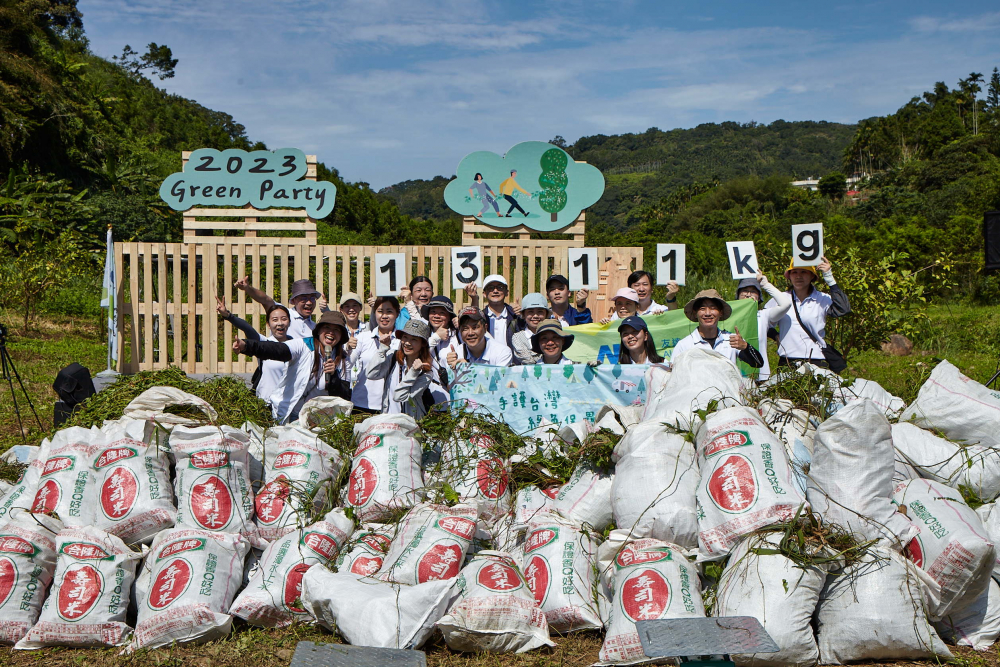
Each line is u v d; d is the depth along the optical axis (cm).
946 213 4634
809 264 727
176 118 6306
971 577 429
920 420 548
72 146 3195
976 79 10400
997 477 505
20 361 1284
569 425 546
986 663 427
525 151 1052
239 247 1063
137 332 1068
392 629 420
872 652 423
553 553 476
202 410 564
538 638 443
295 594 463
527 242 1059
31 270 1692
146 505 496
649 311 809
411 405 616
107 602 453
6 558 457
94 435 529
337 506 535
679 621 365
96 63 6412
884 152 10200
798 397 547
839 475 455
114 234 2709
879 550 437
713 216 7456
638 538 466
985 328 1638
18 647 442
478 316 630
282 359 641
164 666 424
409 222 4962
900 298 1365
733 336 601
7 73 3022
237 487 514
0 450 764
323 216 1068
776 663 419
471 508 489
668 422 507
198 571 456
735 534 447
